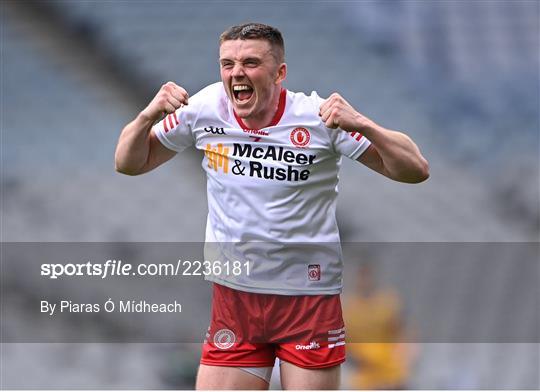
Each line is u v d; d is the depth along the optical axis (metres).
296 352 12.02
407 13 44.38
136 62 42.22
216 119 11.65
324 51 43.00
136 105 41.28
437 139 40.34
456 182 38.53
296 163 11.45
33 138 39.53
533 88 42.16
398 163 11.12
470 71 42.66
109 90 41.44
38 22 42.94
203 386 12.23
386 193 37.09
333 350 12.09
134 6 43.75
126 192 36.72
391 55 43.03
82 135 39.72
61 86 41.31
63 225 35.56
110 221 35.84
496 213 37.59
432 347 29.78
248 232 11.66
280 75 11.42
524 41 43.88
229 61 11.04
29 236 34.72
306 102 11.55
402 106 41.34
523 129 40.97
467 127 40.88
